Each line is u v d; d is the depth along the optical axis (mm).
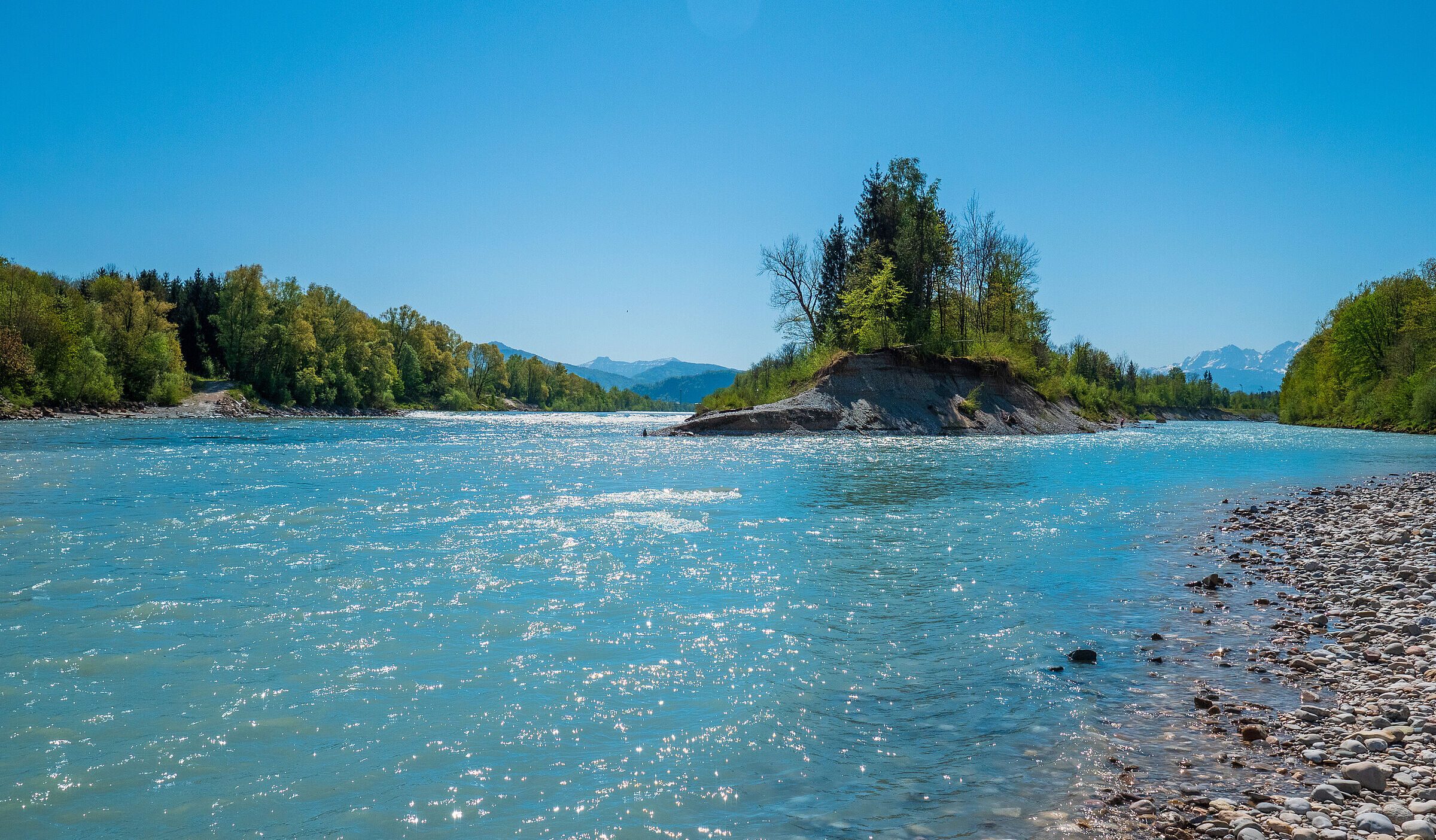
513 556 13102
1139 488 23719
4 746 5945
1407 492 22562
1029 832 4914
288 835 4777
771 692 7332
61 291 86312
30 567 11883
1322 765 5828
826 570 12391
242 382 101500
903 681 7660
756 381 75750
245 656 8070
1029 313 78938
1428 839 4664
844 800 5344
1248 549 14359
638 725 6551
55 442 38781
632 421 99875
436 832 4844
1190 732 6500
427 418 105562
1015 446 43031
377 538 14570
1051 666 8102
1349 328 80562
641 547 13953
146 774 5551
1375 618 9594
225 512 17453
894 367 57312
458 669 7754
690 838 4824
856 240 71375
